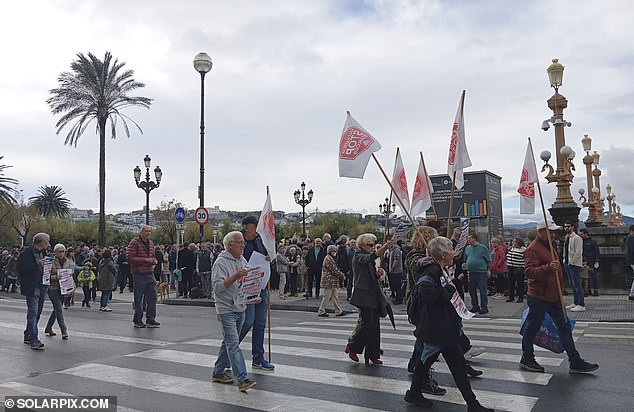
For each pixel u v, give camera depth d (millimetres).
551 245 7031
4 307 17531
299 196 33594
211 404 5770
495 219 24875
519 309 13969
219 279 6289
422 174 8648
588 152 27141
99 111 32156
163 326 11820
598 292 16734
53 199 60594
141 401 5918
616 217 42656
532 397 5824
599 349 8422
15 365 7906
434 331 5395
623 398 5762
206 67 21766
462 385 5316
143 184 27484
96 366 7672
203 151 21766
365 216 55469
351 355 7641
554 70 18062
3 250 29859
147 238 11891
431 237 6926
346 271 16547
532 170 8312
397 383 6531
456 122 8133
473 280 13312
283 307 16031
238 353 6266
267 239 7535
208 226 50375
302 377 6859
